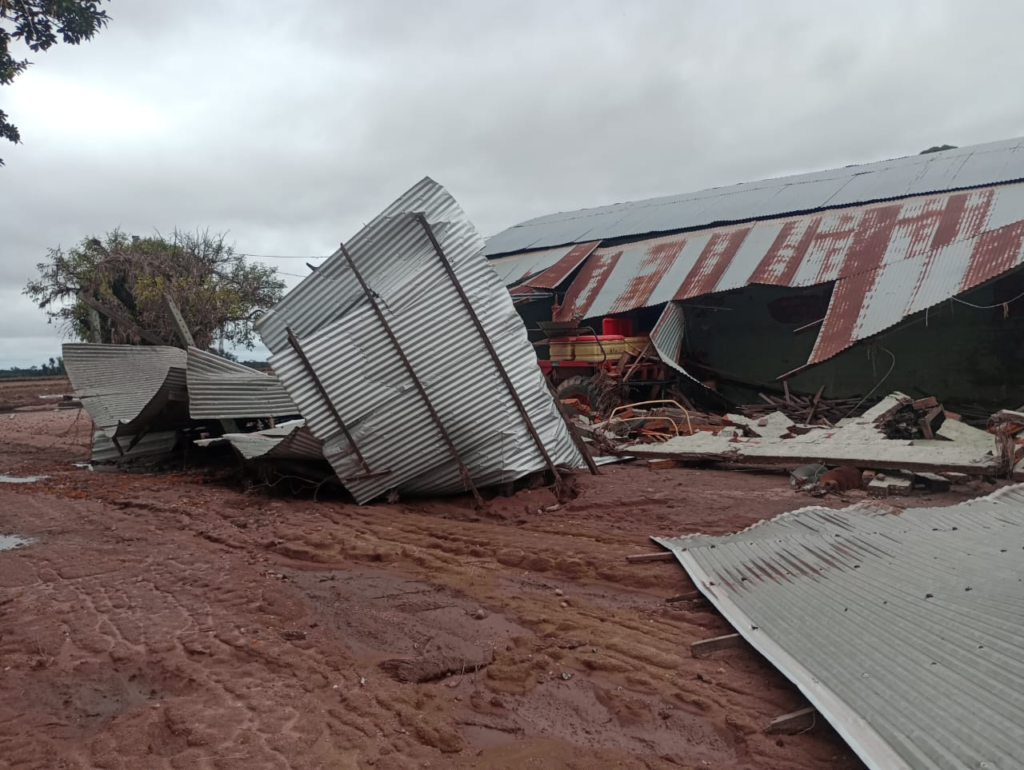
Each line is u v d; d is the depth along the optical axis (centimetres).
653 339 1888
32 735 422
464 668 505
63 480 1404
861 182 2275
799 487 1064
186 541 890
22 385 4266
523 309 2555
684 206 2656
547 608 619
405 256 1093
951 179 2033
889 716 375
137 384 1750
